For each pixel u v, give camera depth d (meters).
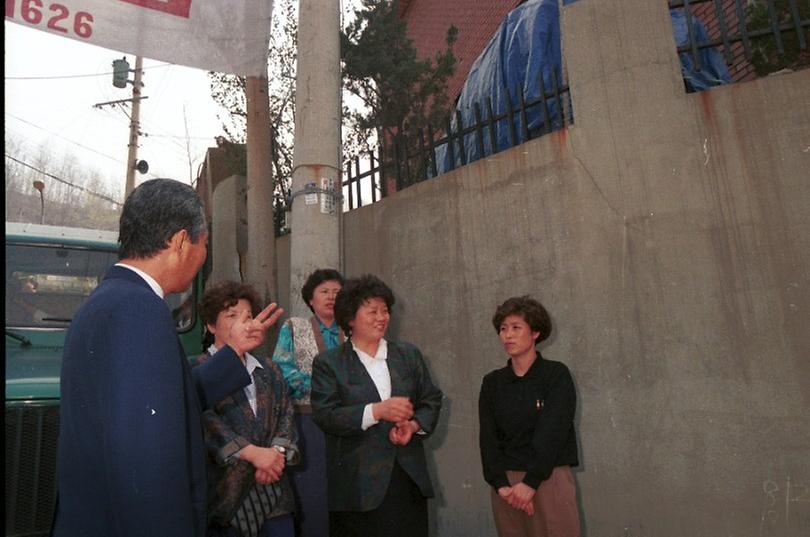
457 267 4.04
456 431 3.89
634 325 3.28
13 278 3.64
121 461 1.24
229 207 7.00
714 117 3.26
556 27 5.34
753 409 2.95
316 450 3.09
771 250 3.04
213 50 4.20
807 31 3.44
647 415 3.18
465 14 11.34
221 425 2.34
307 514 3.00
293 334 3.24
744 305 3.04
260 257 5.91
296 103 4.09
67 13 3.71
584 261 3.47
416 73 8.02
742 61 4.88
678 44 4.39
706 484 2.99
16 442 2.80
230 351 2.05
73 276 3.83
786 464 2.85
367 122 8.09
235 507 2.27
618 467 3.22
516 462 2.82
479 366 3.84
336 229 3.93
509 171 3.85
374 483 2.59
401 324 4.30
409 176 4.62
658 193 3.32
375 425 2.67
